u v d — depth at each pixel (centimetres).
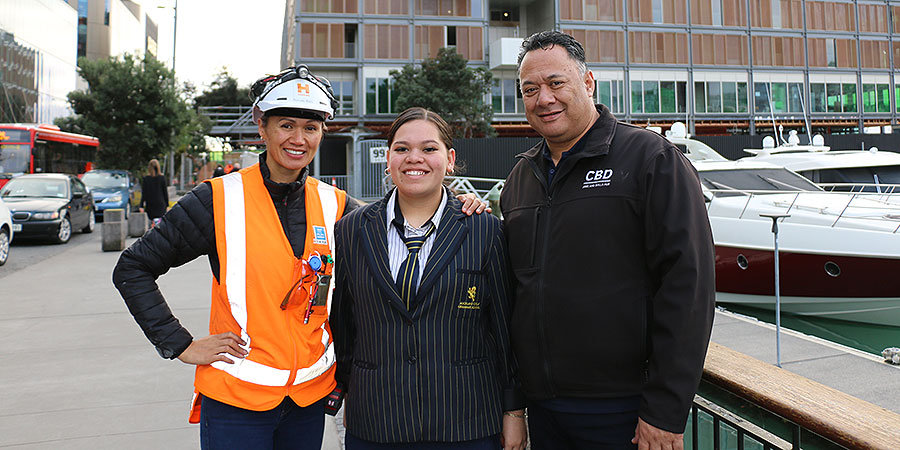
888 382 424
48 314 616
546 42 187
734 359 179
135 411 366
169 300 688
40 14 4594
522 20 3744
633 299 172
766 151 1142
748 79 3656
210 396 179
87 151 2081
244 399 178
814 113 3744
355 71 3356
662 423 153
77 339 525
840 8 3809
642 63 3534
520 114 3416
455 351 183
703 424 223
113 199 1731
